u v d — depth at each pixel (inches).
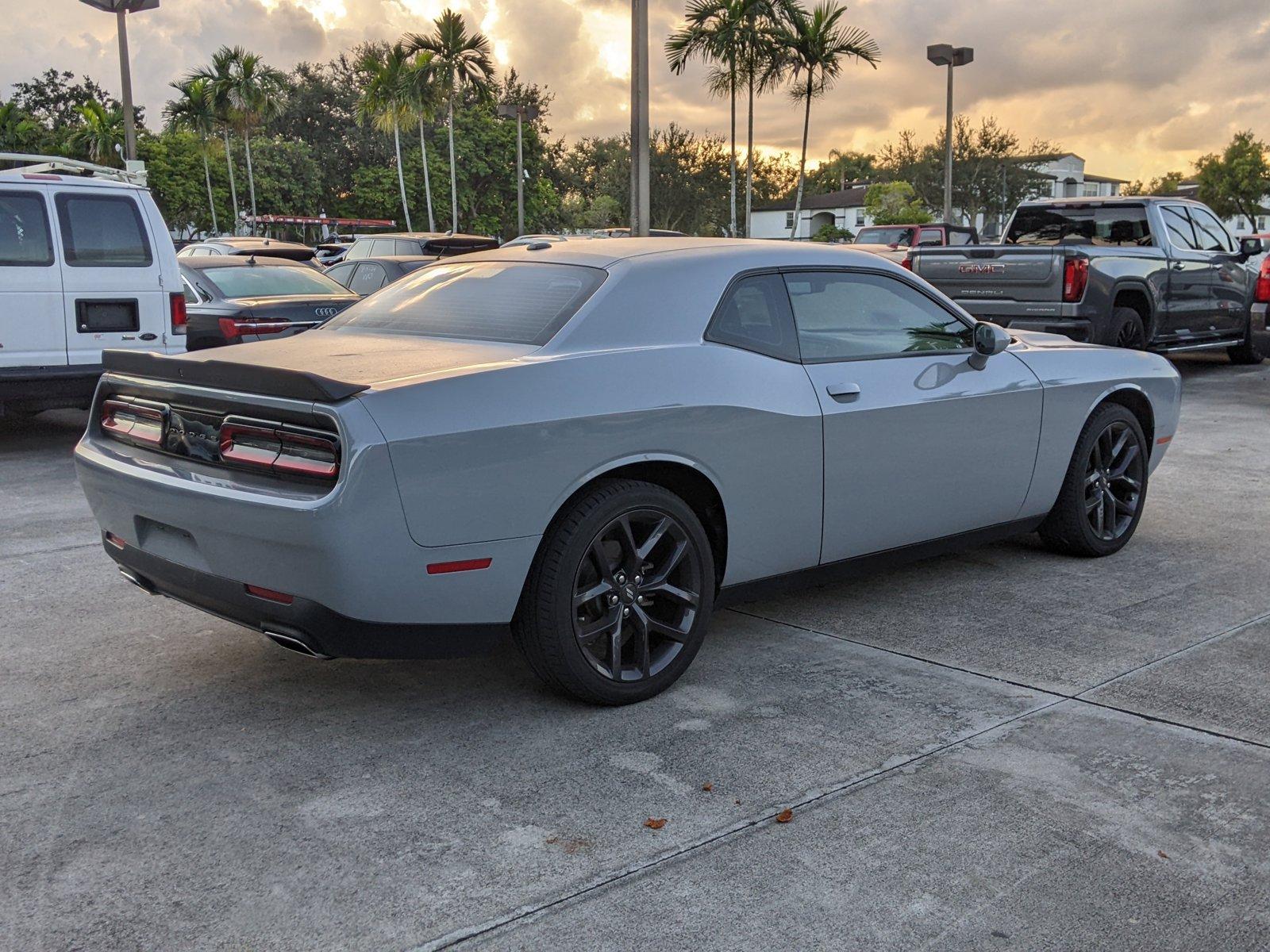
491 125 2874.0
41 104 3036.4
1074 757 127.3
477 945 92.6
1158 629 172.1
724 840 109.0
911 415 170.1
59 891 100.3
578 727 136.0
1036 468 194.9
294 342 155.8
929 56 1093.8
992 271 430.9
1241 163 3002.0
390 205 2834.6
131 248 328.5
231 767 125.5
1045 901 98.6
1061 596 189.3
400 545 121.0
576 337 141.6
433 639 128.5
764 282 160.4
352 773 124.1
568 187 3304.6
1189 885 101.4
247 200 2765.7
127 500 139.6
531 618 134.5
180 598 140.3
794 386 156.4
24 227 309.6
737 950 91.9
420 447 120.5
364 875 103.0
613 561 141.9
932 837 109.4
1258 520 243.6
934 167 2532.0
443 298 162.6
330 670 156.3
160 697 146.4
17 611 181.6
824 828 111.3
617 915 96.7
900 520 173.9
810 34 1316.4
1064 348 205.8
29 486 281.9
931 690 147.5
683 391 142.9
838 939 93.3
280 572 122.8
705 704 143.2
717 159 2955.2
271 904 98.3
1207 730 134.6
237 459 128.5
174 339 338.3
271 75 2390.5
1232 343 531.8
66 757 128.0
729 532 151.4
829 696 145.7
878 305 175.0
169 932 94.3
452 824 112.4
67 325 316.8
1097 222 484.1
